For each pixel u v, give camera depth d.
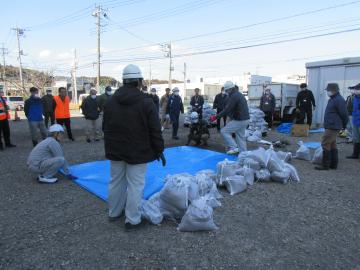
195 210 3.63
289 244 3.37
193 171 6.10
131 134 3.53
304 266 2.96
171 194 3.88
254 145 9.25
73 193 4.99
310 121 12.06
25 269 2.91
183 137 10.85
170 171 6.06
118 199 3.89
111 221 3.90
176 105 10.10
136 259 3.07
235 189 4.89
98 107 10.17
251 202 4.57
